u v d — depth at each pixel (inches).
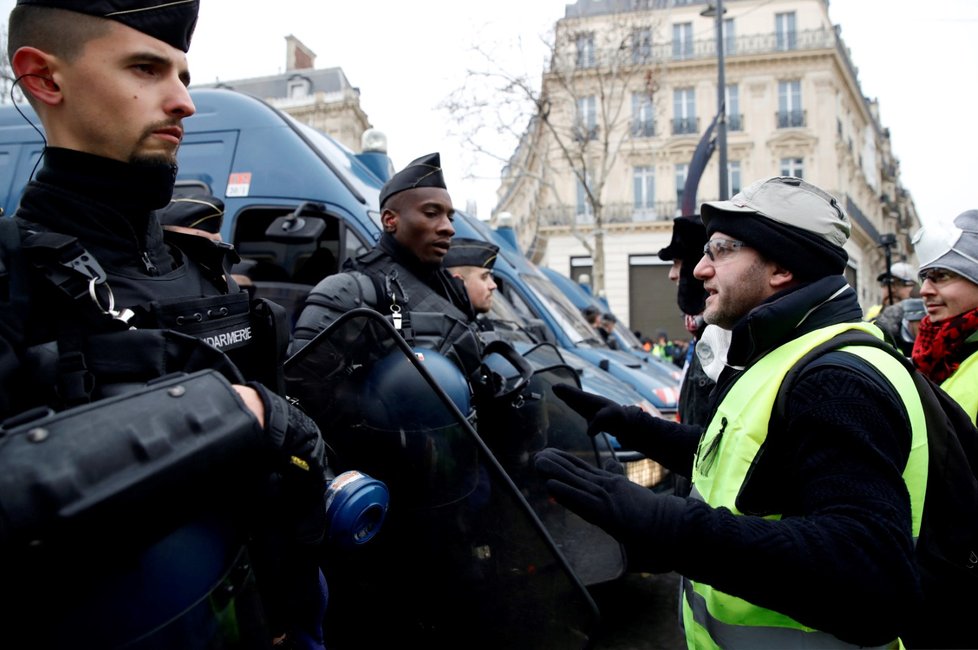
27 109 178.9
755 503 46.7
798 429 43.6
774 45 994.1
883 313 167.6
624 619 126.2
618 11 610.9
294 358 66.9
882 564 37.3
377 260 101.1
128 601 29.4
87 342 35.3
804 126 989.8
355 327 65.5
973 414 78.4
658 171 986.1
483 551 63.4
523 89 572.7
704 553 39.4
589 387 149.6
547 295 208.5
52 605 27.9
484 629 63.9
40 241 34.8
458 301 109.2
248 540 38.8
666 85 986.1
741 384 51.6
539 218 984.3
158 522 30.2
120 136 39.3
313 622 48.0
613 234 973.2
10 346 32.7
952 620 52.7
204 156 165.6
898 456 41.8
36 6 37.7
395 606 67.7
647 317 972.6
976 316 84.4
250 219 159.3
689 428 68.3
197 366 38.9
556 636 60.1
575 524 93.9
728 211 52.7
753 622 47.5
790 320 49.9
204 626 32.2
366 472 66.4
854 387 42.6
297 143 161.2
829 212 51.5
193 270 48.3
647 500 42.1
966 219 89.4
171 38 40.5
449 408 63.6
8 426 28.5
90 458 27.5
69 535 26.6
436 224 99.0
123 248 41.5
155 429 29.9
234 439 32.5
